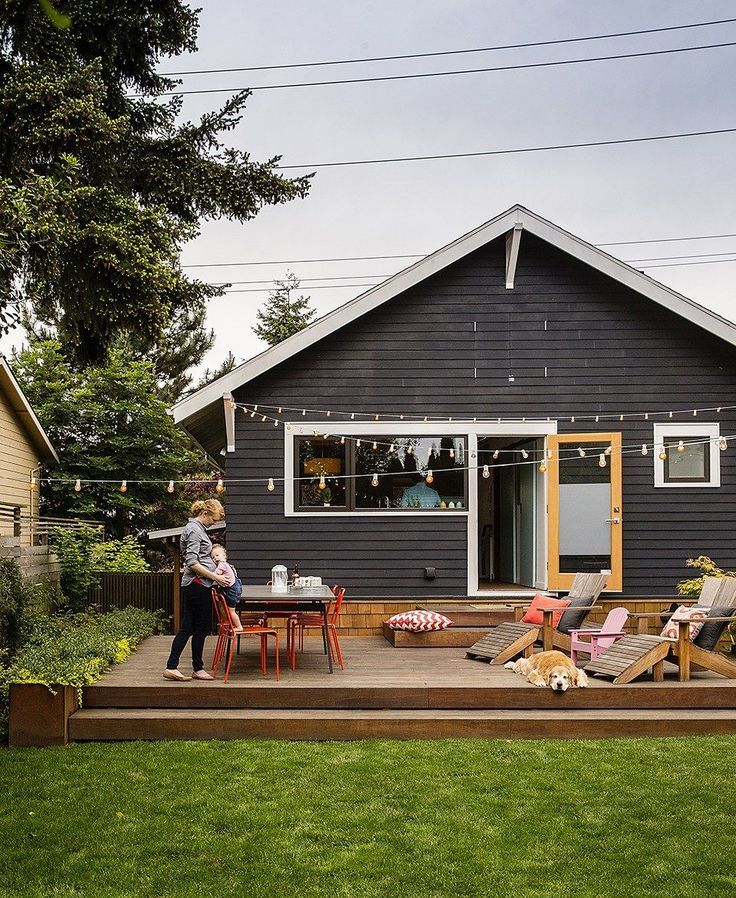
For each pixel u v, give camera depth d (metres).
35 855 5.56
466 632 11.62
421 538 12.90
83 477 22.69
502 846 5.72
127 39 12.99
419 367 13.02
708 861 5.49
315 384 12.91
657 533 13.05
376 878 5.29
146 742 7.91
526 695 8.48
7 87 11.47
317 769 7.14
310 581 10.49
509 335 13.10
